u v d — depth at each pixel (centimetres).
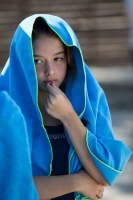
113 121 1246
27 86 368
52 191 360
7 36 1855
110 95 1605
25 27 363
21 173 324
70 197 373
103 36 1873
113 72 1888
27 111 369
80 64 383
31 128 366
